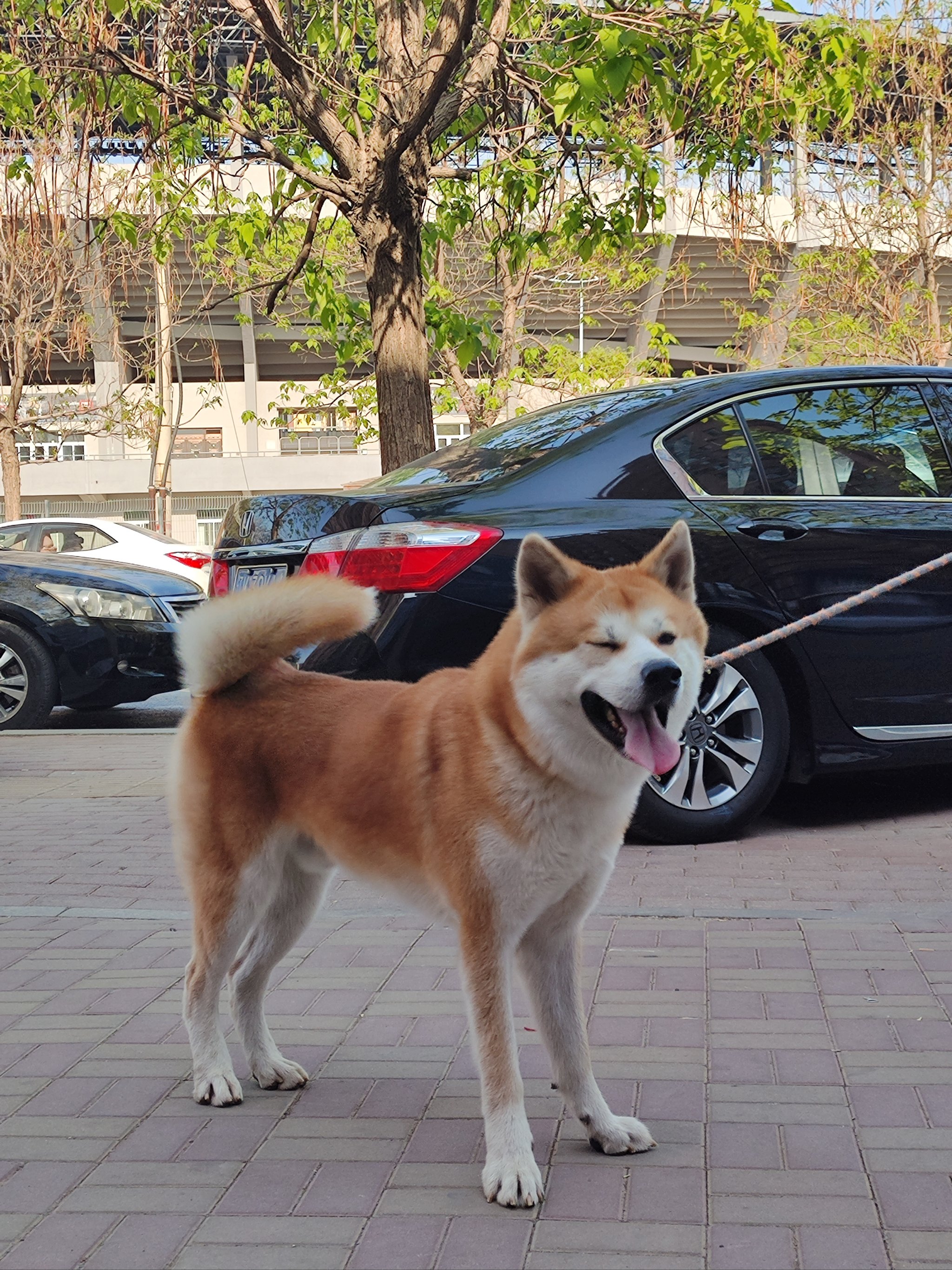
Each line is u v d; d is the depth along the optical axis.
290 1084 3.36
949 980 3.95
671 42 8.91
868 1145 2.89
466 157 12.36
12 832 6.57
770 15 16.66
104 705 10.28
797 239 24.59
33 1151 2.98
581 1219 2.62
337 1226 2.61
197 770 3.43
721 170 11.49
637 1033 3.61
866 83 9.92
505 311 20.91
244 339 40.91
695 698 3.18
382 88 8.89
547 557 3.04
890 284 22.73
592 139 10.66
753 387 6.13
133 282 26.84
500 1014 2.85
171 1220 2.64
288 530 5.86
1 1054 3.59
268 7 8.89
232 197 12.95
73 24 9.59
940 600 6.09
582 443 5.84
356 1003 3.96
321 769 3.31
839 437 6.22
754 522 5.80
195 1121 3.15
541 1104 3.25
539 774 2.87
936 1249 2.44
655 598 3.02
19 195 17.69
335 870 3.72
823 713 5.96
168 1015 3.89
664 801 5.76
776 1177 2.76
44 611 10.05
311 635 3.50
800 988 3.92
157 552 14.11
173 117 10.93
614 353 24.50
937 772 7.58
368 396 26.25
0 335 22.59
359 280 22.31
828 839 5.94
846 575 5.93
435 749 3.06
